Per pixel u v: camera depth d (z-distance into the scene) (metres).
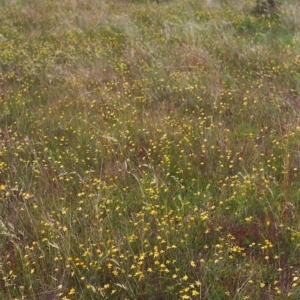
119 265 4.04
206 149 5.95
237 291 3.81
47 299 4.02
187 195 5.17
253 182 5.18
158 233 4.47
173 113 7.04
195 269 4.20
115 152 5.87
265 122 6.64
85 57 9.07
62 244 4.29
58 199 5.05
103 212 4.86
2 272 4.04
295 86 7.70
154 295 3.99
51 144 6.40
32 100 7.64
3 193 5.15
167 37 9.70
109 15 11.68
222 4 12.68
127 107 7.09
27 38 10.54
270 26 10.57
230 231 4.64
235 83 7.83
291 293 3.86
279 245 4.45
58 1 13.48
